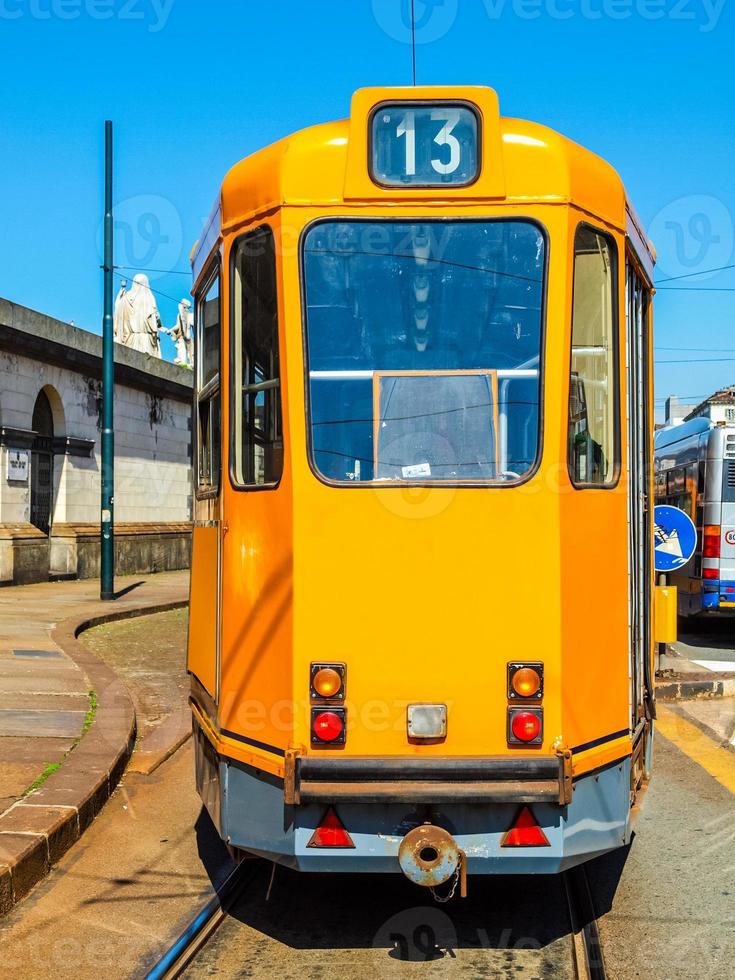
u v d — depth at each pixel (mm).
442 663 3887
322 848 3838
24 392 20703
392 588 3912
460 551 3914
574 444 4070
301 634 3918
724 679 10602
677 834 5754
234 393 4371
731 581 13906
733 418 14211
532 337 4000
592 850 3980
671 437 17078
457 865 3697
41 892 4840
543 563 3918
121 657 12242
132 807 6250
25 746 6961
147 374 26625
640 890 4883
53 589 20297
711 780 6938
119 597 18859
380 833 3826
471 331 4004
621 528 4332
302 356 4000
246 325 4316
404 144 4043
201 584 5074
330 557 3930
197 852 5430
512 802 3748
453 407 3988
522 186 4020
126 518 26188
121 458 25844
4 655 11156
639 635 5020
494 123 4031
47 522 22578
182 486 29781
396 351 4012
